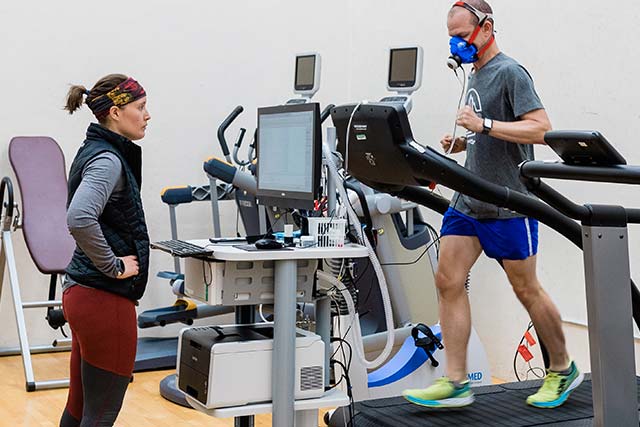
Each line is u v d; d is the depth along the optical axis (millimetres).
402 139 2988
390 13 5867
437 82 5434
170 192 5223
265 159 3361
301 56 5250
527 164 2344
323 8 6215
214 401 2871
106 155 2705
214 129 5883
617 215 2254
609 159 2180
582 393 3771
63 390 4543
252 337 3029
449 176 2900
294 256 2895
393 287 4453
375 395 3791
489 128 3121
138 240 2781
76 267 2750
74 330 2756
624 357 2242
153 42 5688
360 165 3223
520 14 4832
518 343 4918
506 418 3402
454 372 3449
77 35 5484
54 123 5441
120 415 4062
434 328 4164
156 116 5707
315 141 3062
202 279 3059
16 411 4117
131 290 2758
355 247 3102
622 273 2256
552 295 4664
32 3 5363
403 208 4402
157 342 5512
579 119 4500
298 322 3545
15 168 5168
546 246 4699
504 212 3330
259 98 6027
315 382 3029
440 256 3475
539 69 4723
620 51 4273
